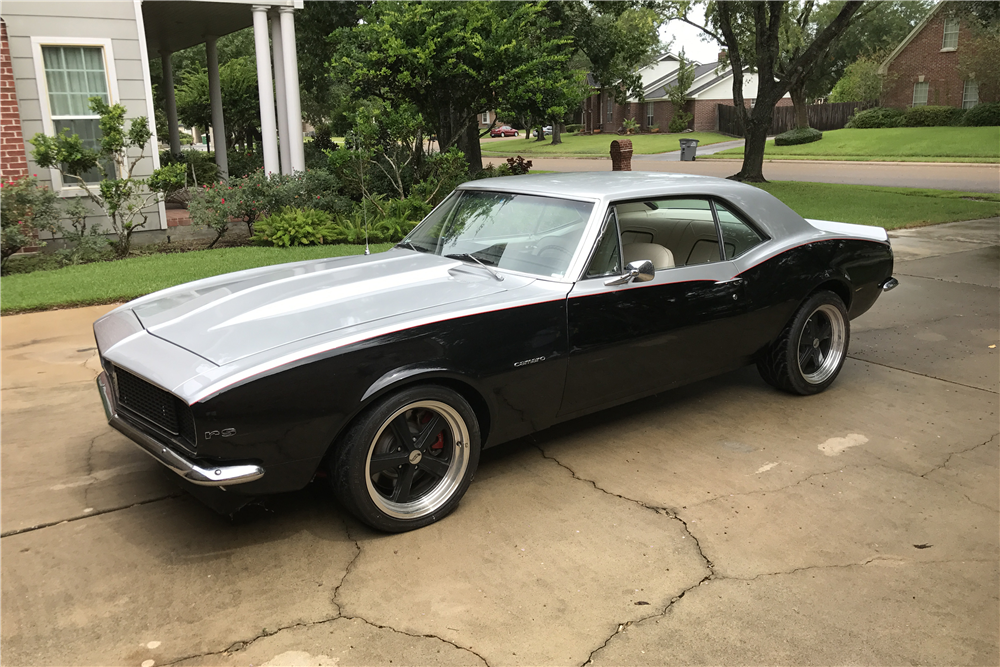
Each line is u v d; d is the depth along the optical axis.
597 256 3.79
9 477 3.77
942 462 4.06
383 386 3.00
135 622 2.63
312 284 3.73
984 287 8.36
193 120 24.78
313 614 2.69
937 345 6.26
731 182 4.72
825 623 2.69
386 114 12.79
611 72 22.91
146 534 3.23
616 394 4.02
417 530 3.29
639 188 4.10
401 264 4.08
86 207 10.64
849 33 54.31
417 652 2.50
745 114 21.75
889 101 45.16
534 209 4.12
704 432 4.46
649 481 3.81
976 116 37.81
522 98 13.58
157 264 9.18
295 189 11.75
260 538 3.22
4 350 5.97
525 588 2.88
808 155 34.16
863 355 6.01
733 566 3.05
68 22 10.48
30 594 2.79
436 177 13.81
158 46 17.09
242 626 2.62
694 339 4.23
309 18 22.64
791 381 4.89
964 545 3.22
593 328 3.72
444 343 3.19
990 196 17.31
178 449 2.90
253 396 2.75
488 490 3.69
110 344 3.37
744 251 4.50
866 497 3.65
